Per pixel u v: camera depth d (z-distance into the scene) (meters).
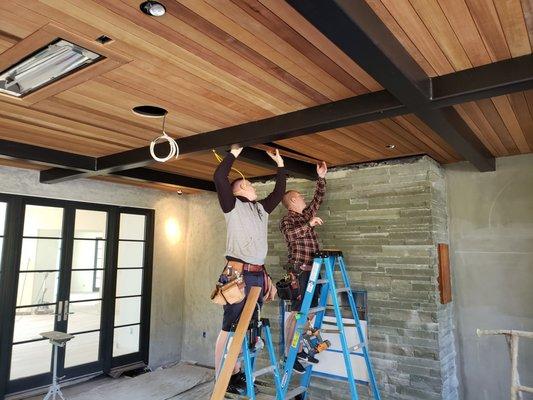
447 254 3.89
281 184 2.97
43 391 4.39
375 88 2.24
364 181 4.05
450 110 2.51
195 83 2.18
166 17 1.57
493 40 1.75
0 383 4.12
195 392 4.53
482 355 3.74
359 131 3.04
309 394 4.14
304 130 2.58
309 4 1.26
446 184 4.11
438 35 1.71
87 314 4.98
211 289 5.69
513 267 3.67
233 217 2.60
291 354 3.25
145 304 5.51
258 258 2.66
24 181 4.40
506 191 3.78
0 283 4.21
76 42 1.74
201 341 5.68
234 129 2.86
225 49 1.82
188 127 2.90
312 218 3.83
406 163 3.83
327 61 1.94
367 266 3.94
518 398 2.18
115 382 4.82
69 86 2.18
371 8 1.51
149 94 2.31
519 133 3.08
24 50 1.80
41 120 2.75
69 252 4.78
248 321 2.42
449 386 3.62
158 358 5.57
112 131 2.98
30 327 4.43
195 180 5.11
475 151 3.10
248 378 2.48
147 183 5.16
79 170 3.80
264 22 1.61
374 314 3.84
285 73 2.06
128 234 5.48
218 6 1.50
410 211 3.76
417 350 3.58
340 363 4.00
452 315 3.90
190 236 6.06
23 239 4.41
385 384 3.71
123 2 1.47
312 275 3.39
